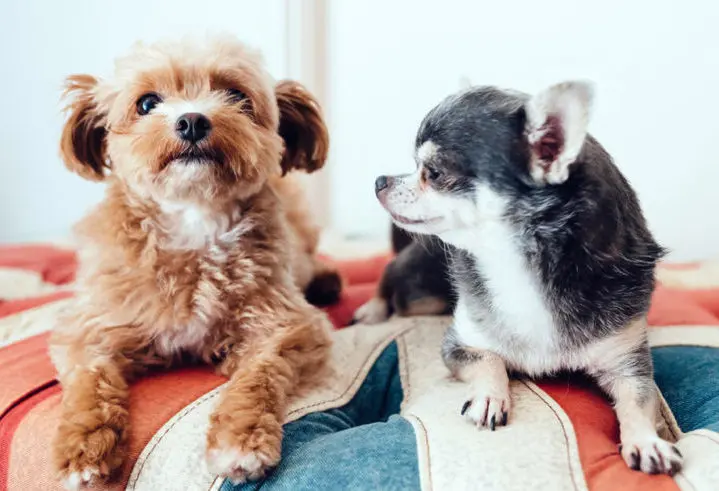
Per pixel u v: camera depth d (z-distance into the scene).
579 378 0.54
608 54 0.93
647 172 0.95
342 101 1.07
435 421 0.48
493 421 0.46
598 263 0.49
